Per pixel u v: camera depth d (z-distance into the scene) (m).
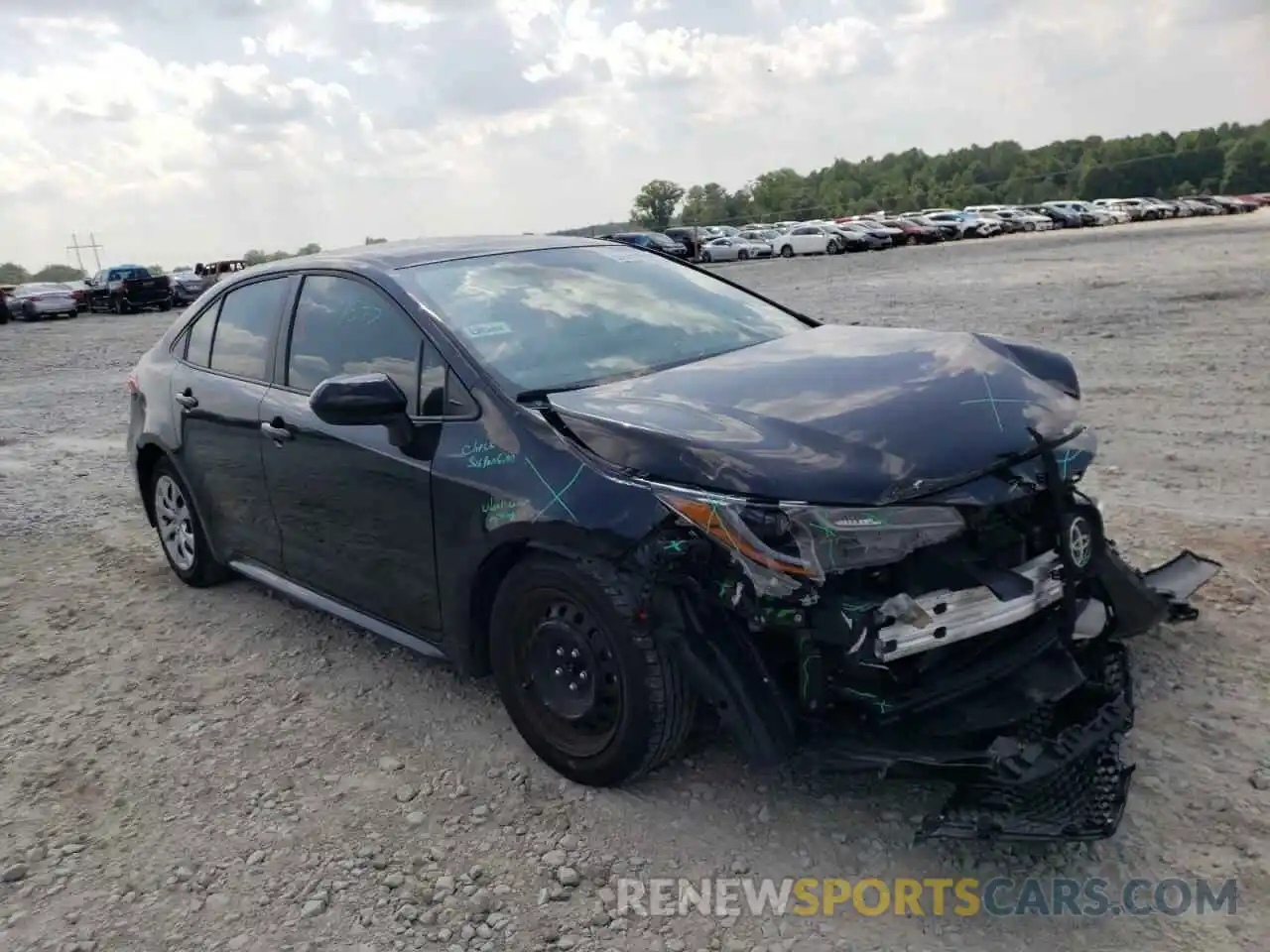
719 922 2.90
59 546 6.77
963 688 3.06
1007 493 3.07
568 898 3.04
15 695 4.63
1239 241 27.06
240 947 2.96
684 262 5.21
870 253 41.97
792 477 2.95
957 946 2.75
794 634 3.01
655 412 3.36
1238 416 7.57
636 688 3.23
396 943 2.92
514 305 4.17
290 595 4.84
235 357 5.01
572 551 3.31
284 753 3.96
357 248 4.84
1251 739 3.49
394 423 3.77
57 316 35.25
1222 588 4.59
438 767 3.77
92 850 3.46
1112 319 13.09
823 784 3.46
